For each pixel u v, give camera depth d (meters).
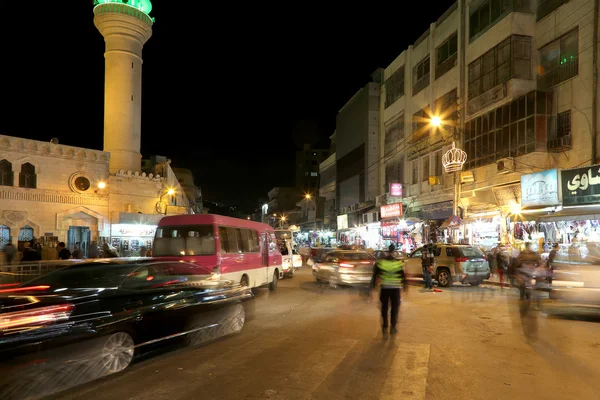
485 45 24.81
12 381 5.31
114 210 30.52
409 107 34.84
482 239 25.31
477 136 25.39
